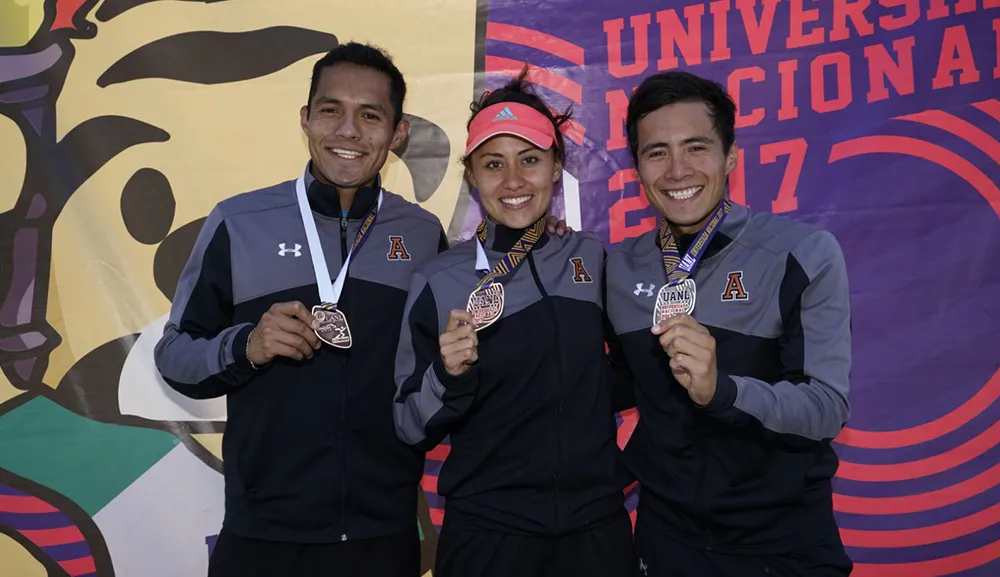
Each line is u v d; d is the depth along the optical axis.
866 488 2.16
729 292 1.50
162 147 2.24
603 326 1.72
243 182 2.24
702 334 1.32
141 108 2.24
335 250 1.69
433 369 1.47
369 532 1.59
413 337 1.58
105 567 2.22
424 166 2.25
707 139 1.48
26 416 2.22
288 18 2.24
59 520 2.22
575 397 1.54
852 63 2.15
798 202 2.17
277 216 1.71
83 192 2.23
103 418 2.23
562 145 1.75
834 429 1.40
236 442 1.61
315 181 1.71
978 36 2.12
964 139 2.12
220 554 1.58
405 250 1.76
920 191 2.13
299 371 1.59
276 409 1.58
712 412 1.33
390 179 2.26
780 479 1.45
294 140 2.24
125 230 2.23
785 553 1.45
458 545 1.52
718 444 1.47
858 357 2.15
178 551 2.23
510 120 1.58
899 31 2.14
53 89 2.22
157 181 2.23
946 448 2.13
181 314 1.65
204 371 1.55
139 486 2.23
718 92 1.52
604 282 1.70
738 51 2.19
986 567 2.13
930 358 2.13
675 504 1.50
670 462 1.52
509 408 1.54
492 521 1.50
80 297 2.23
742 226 1.54
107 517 2.23
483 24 2.25
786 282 1.45
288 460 1.57
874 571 2.16
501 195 1.59
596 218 2.24
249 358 1.51
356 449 1.60
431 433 1.51
